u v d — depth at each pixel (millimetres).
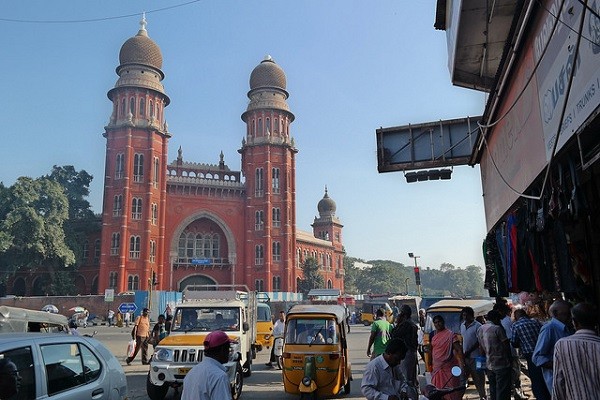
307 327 10883
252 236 66500
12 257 56969
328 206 97812
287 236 67125
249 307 16156
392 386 5070
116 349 24281
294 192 70562
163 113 64938
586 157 4875
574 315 4203
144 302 52000
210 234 67312
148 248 58906
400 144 13758
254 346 16578
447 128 13531
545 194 6188
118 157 60188
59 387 5164
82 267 63688
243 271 66062
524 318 7762
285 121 71750
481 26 8945
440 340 8125
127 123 60406
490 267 11023
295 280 67312
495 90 7832
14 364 4691
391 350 5020
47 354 5207
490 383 8477
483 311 13930
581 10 4383
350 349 23891
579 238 6945
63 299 53188
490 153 9258
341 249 97312
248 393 12078
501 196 8945
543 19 5484
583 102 4383
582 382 3887
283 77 73062
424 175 13648
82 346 5938
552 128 5348
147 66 63688
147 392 11242
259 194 67875
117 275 56812
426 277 192875
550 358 5977
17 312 9500
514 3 8086
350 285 114375
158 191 62156
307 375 10211
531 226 6949
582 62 4379
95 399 5621
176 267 63844
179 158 67750
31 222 55844
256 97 71688
